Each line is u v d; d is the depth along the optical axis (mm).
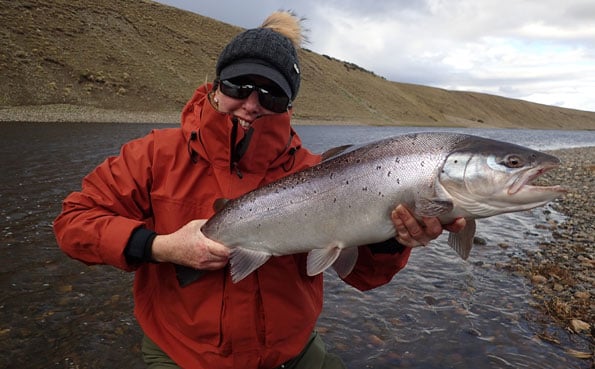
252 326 786
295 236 843
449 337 1388
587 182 4648
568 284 1785
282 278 830
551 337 1385
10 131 5789
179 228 805
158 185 813
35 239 2088
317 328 1433
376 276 923
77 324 1399
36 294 1574
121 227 742
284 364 881
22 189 2949
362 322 1475
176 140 830
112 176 801
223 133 790
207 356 786
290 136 901
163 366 826
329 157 931
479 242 2350
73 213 774
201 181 820
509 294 1696
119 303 1548
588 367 1236
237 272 777
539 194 798
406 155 839
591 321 1476
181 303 799
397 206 799
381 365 1249
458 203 821
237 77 771
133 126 7832
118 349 1282
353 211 846
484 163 805
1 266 1776
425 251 2188
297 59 861
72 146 4875
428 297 1660
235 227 817
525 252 2217
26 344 1280
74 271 1778
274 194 841
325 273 1867
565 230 2689
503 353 1300
